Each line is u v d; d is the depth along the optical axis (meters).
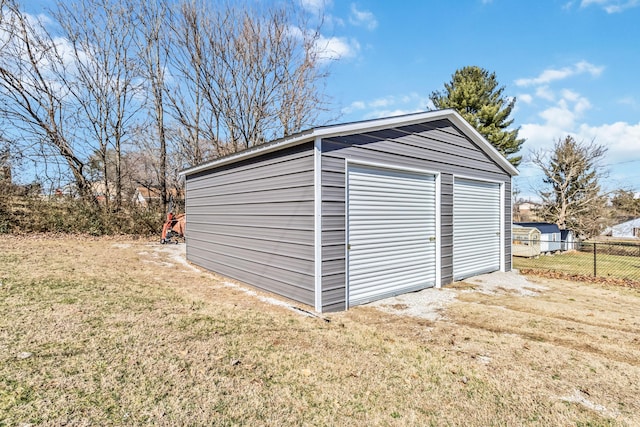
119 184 14.13
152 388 2.40
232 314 4.25
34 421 1.96
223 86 15.73
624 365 3.17
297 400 2.39
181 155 16.30
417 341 3.68
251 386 2.53
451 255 6.93
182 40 14.77
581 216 19.45
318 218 4.63
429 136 6.42
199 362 2.84
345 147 4.96
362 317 4.57
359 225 5.21
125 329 3.43
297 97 16.12
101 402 2.19
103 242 11.02
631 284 7.35
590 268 10.34
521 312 4.96
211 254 7.62
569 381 2.84
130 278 6.02
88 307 4.04
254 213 6.05
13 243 9.07
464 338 3.81
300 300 4.98
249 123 16.30
